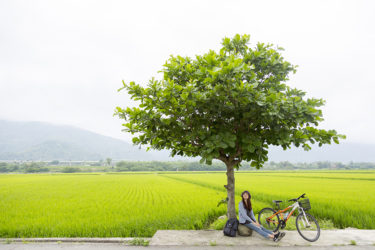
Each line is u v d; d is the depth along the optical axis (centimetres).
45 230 884
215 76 605
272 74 812
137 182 4091
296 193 2019
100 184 3656
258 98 635
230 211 805
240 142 761
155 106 681
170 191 2491
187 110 685
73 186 3291
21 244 711
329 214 1138
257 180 4084
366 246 649
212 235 758
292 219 962
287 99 682
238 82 654
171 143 830
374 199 1622
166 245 674
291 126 726
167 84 665
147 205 1515
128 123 740
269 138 762
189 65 756
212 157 675
